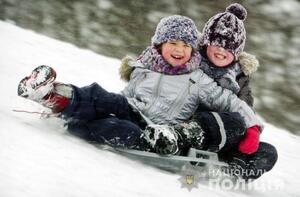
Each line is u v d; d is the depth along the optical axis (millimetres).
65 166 5785
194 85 8195
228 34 8391
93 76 14250
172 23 8180
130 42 30203
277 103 24969
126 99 7824
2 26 17062
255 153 7930
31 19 31500
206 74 8414
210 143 7633
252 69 8844
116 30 31219
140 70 8438
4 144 5898
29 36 16688
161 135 7234
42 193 4867
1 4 32875
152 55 8367
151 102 8172
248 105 8703
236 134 7668
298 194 8734
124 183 5879
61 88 7160
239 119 7695
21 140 6211
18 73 11266
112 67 16172
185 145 7520
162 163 7336
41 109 7910
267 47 29906
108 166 6355
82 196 5070
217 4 34062
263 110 24281
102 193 5320
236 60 8656
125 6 33625
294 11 33438
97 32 30844
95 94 7445
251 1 33938
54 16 32125
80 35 30188
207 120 7625
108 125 7238
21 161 5504
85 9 33156
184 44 8156
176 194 6125
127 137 7227
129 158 7332
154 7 33812
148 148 7363
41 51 15078
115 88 13773
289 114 24328
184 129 7535
